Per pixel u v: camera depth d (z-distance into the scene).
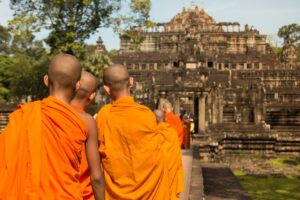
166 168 7.18
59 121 5.00
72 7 42.19
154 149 6.84
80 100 6.79
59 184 4.90
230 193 20.80
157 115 10.76
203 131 40.16
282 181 28.73
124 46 121.94
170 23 144.50
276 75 102.06
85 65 61.41
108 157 6.77
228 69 109.62
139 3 43.22
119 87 7.03
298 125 66.94
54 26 42.12
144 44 135.50
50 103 5.11
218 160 38.41
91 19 43.00
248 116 56.44
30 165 4.82
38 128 4.92
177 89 41.97
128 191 6.73
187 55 47.75
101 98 60.56
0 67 100.31
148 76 97.75
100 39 119.19
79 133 5.13
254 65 110.81
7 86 99.62
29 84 70.31
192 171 17.36
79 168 5.27
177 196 8.34
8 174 4.82
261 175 31.62
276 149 45.12
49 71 5.39
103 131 6.89
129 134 6.74
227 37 136.25
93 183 5.56
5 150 4.90
